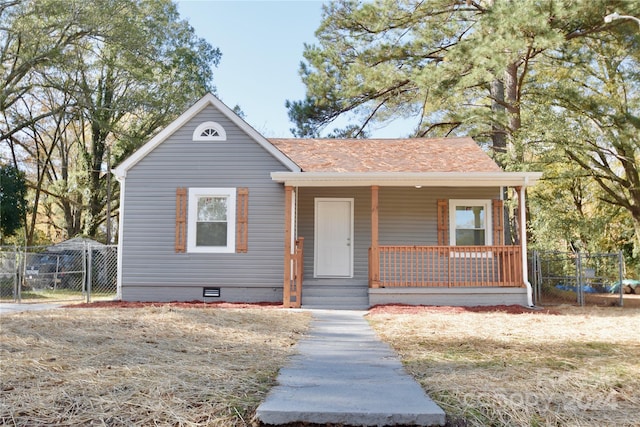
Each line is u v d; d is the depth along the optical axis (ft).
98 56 74.95
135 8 71.72
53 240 107.96
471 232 42.45
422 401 11.47
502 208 42.11
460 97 51.78
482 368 15.02
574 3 45.16
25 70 68.18
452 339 21.03
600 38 53.06
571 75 63.72
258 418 10.68
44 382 12.92
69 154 100.68
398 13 57.00
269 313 30.66
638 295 62.03
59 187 83.66
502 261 38.83
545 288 51.88
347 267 42.68
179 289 39.34
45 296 50.72
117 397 11.71
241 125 40.34
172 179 40.22
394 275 37.63
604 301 48.16
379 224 42.34
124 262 39.58
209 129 40.63
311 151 45.88
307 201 43.24
